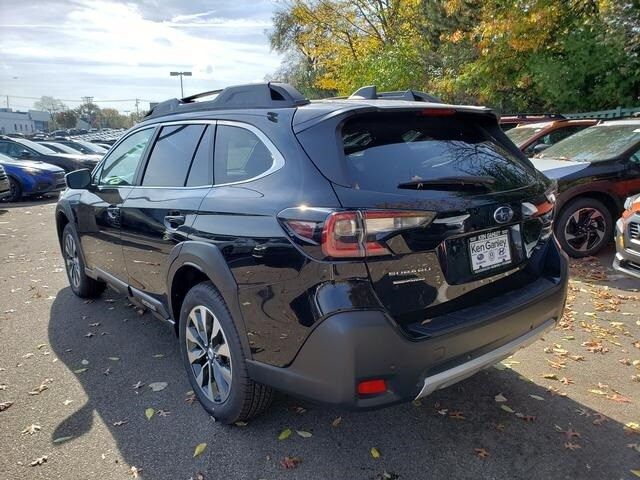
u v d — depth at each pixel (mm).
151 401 3121
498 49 11633
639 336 3918
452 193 2354
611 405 2990
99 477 2455
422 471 2469
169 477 2453
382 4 18609
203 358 2959
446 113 2725
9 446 2691
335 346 2109
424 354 2201
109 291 5266
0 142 15312
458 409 2986
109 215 3857
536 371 3410
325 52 20641
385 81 16266
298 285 2215
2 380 3398
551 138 8383
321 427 2828
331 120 2383
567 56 11148
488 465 2504
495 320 2420
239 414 2719
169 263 3049
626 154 5910
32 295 5156
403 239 2168
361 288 2115
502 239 2588
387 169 2340
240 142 2785
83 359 3697
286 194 2344
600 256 6023
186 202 2955
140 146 3785
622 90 10336
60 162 15328
